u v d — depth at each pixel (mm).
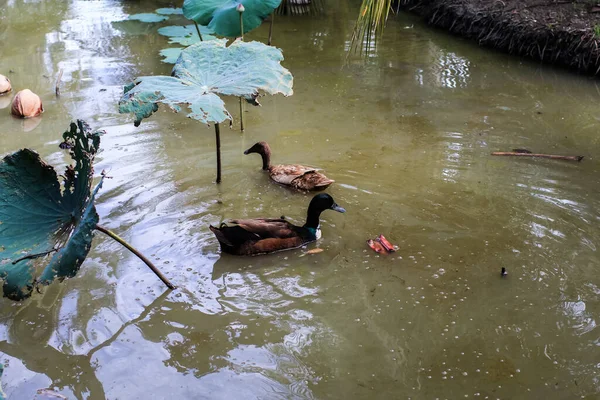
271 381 1998
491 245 2562
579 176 2990
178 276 2395
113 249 2506
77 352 2086
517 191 2883
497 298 2311
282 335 2156
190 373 2021
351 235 2633
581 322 2211
